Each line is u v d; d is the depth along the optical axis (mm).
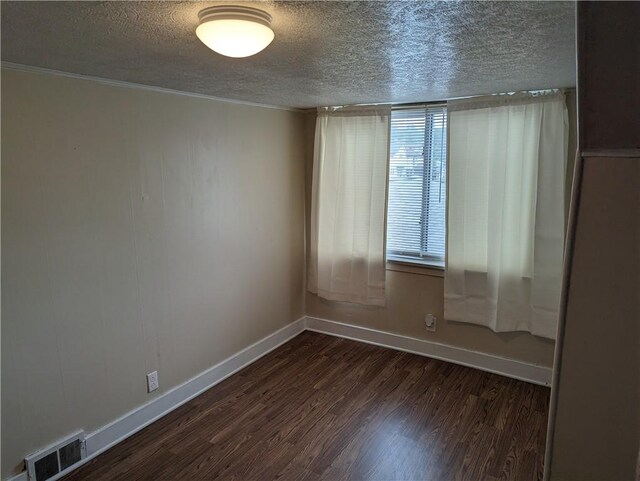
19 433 2180
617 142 715
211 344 3287
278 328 4023
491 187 3238
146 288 2750
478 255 3406
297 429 2770
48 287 2240
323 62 2041
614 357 749
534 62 2062
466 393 3188
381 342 4012
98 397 2531
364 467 2420
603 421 770
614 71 690
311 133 4051
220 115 3164
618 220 728
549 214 3064
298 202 4125
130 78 2393
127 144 2549
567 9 1336
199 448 2590
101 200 2441
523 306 3273
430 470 2395
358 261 3895
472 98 3225
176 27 1490
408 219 3797
